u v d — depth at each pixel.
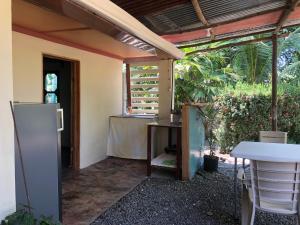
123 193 4.04
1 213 1.95
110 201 3.74
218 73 8.52
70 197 3.87
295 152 2.67
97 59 5.69
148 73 6.58
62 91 7.22
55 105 2.69
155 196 3.93
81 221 3.15
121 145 6.14
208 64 8.59
